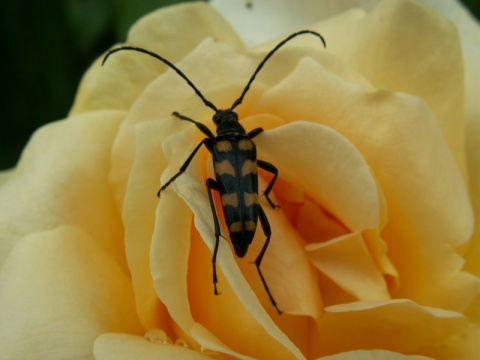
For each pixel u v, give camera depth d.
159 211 0.11
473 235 0.12
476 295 0.12
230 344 0.11
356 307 0.11
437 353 0.12
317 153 0.12
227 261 0.11
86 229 0.12
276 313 0.12
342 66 0.12
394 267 0.12
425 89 0.12
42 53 0.17
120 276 0.12
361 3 0.14
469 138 0.13
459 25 0.14
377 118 0.12
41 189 0.12
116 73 0.13
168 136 0.12
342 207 0.12
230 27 0.14
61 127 0.12
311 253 0.12
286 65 0.12
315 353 0.12
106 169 0.12
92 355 0.11
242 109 0.12
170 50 0.13
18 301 0.11
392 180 0.12
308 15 0.14
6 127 0.17
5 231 0.12
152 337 0.11
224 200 0.12
